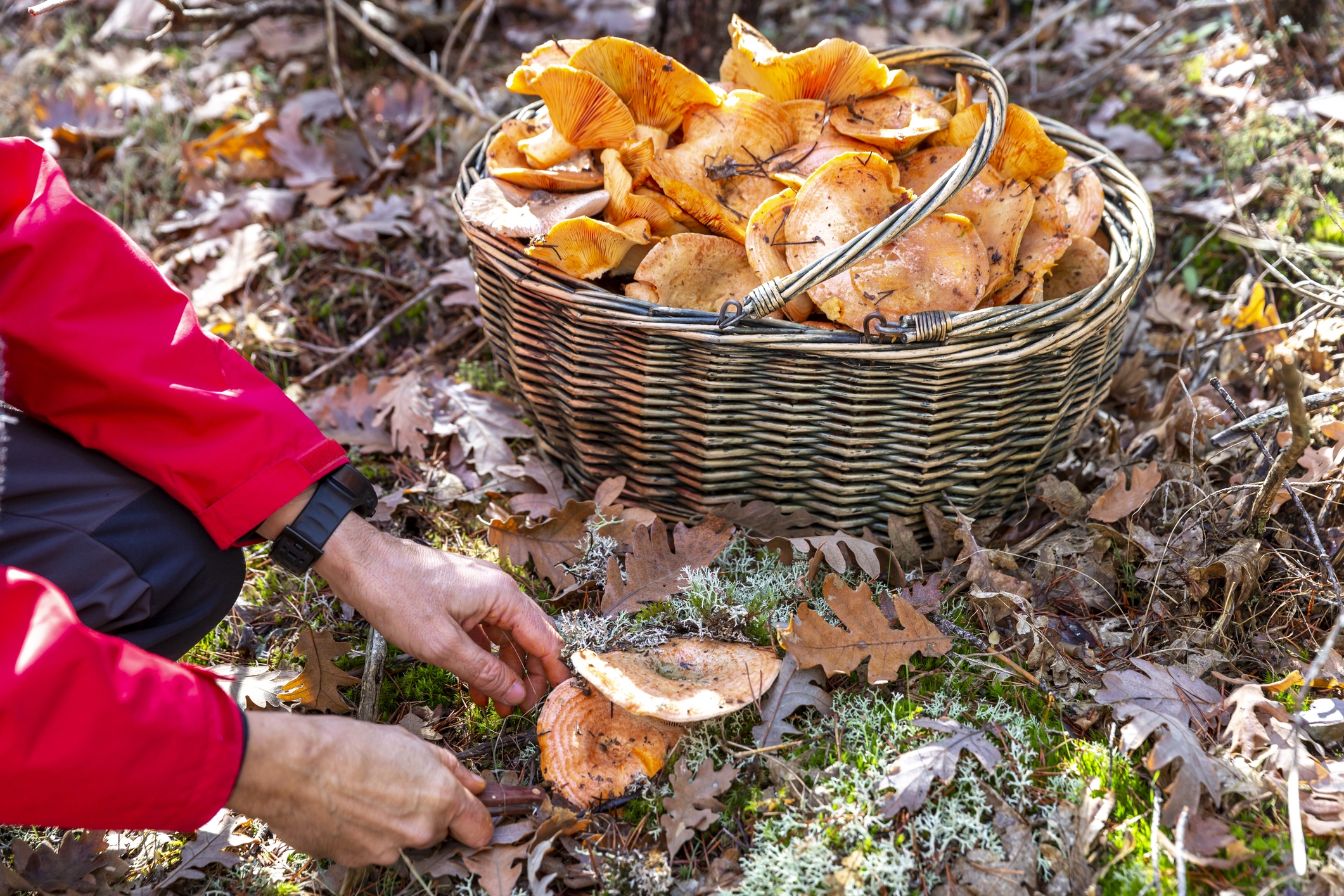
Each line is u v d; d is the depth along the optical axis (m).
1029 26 4.02
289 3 3.45
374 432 2.52
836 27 4.14
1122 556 2.00
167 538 1.48
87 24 4.47
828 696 1.74
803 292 1.84
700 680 1.67
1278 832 1.52
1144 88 3.54
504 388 2.69
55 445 1.46
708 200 1.95
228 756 1.19
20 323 1.41
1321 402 2.00
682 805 1.57
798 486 2.05
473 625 1.67
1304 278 2.47
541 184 2.08
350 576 1.58
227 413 1.48
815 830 1.54
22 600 1.13
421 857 1.53
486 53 4.14
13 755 1.08
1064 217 2.01
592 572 2.04
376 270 3.10
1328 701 1.68
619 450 2.12
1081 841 1.50
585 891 1.54
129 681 1.15
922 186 2.05
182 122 3.79
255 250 3.06
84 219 1.46
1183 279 2.81
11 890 1.52
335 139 3.49
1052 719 1.73
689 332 1.76
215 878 1.59
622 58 1.97
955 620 1.93
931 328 1.70
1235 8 3.36
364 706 1.78
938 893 1.48
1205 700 1.71
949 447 1.93
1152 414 2.36
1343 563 1.91
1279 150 3.03
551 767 1.60
